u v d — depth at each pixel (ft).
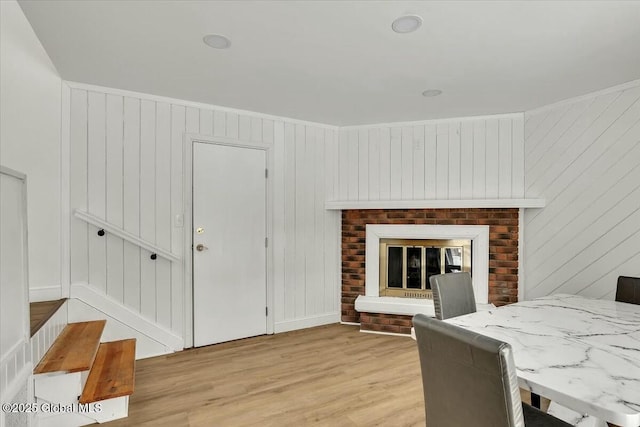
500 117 12.10
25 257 5.54
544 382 3.54
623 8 6.02
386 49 7.57
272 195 12.32
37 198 9.02
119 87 9.77
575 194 10.43
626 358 4.15
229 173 11.52
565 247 10.64
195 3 5.92
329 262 13.55
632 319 5.82
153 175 10.37
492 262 11.90
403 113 12.12
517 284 11.71
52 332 7.59
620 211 9.43
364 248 13.32
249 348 10.80
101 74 8.93
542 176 11.28
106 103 9.78
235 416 7.00
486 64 8.29
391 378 8.73
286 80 9.27
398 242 13.07
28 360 5.97
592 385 3.47
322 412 7.16
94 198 9.65
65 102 9.34
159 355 10.22
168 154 10.57
